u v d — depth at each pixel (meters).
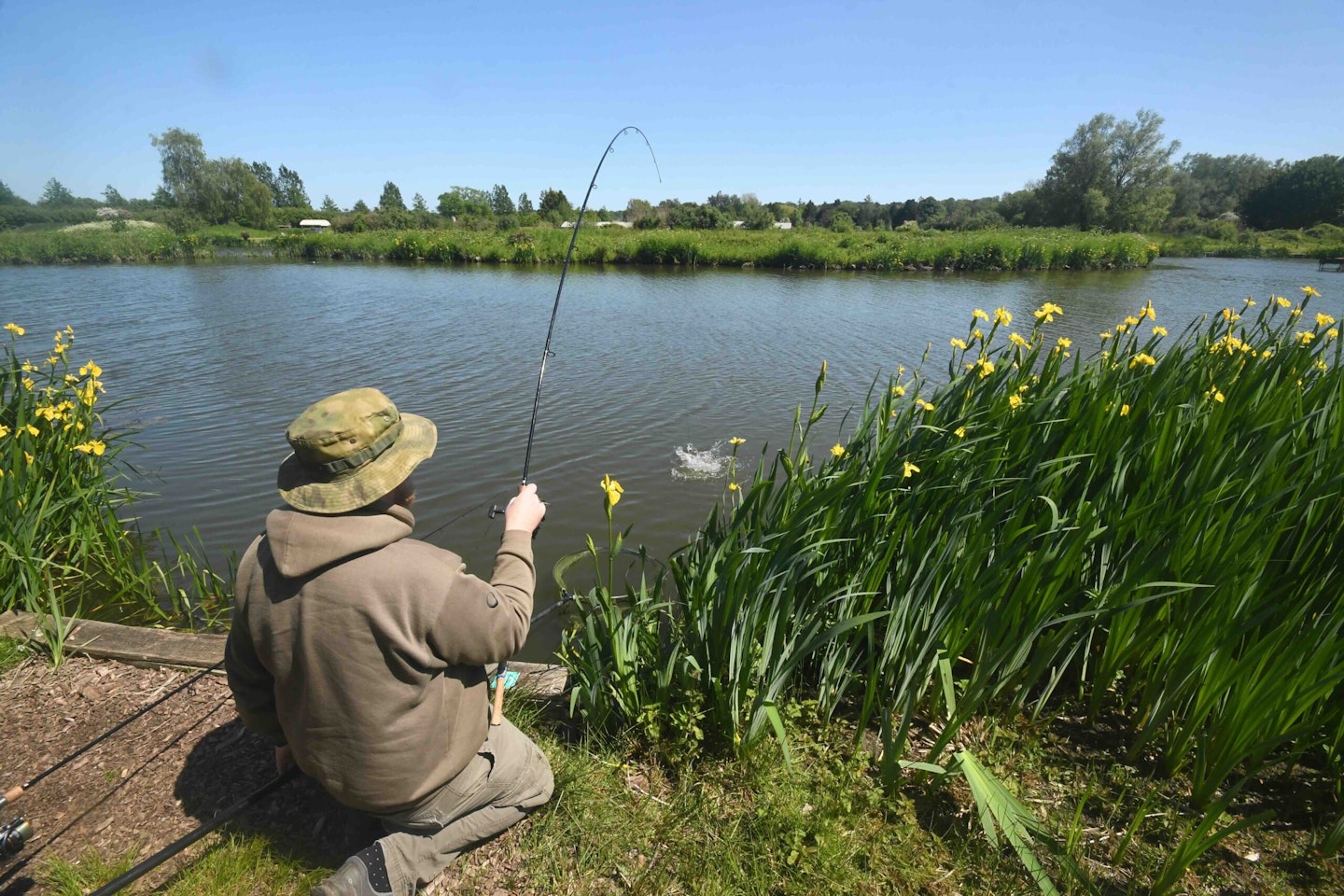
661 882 2.03
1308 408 2.96
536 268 31.34
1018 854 1.98
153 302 18.25
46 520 4.33
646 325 15.38
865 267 31.23
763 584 2.35
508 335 13.84
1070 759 2.52
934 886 2.03
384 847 1.82
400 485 1.64
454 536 5.34
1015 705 2.60
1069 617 2.27
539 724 2.64
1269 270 33.50
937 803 2.31
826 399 9.34
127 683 2.93
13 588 3.57
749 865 2.08
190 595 4.45
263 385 9.80
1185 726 2.33
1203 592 2.38
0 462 4.14
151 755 2.53
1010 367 3.08
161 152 56.38
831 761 2.46
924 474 2.88
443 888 2.02
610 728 2.59
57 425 4.65
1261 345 3.46
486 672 1.86
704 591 2.54
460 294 20.73
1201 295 21.67
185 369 10.75
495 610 1.63
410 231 43.66
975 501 2.66
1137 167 57.59
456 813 1.90
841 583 2.84
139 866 1.80
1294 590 2.42
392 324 15.09
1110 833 2.21
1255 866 2.10
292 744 1.72
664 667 2.60
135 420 8.18
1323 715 2.34
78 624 3.27
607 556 5.01
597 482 6.44
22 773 2.46
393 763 1.66
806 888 2.00
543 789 2.13
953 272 31.12
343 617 1.54
